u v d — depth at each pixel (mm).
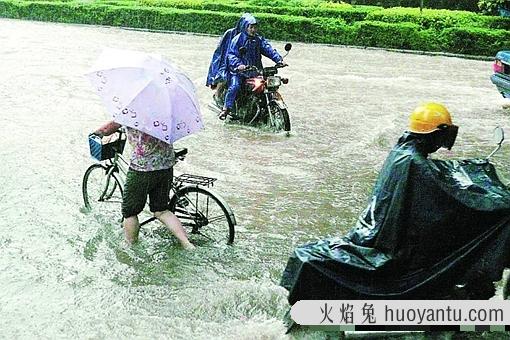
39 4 26750
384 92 13172
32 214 6098
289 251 5598
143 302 4652
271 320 4445
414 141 3971
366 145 9016
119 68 5211
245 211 6445
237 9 25594
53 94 11555
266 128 9781
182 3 26688
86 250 5434
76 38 20906
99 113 10289
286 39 22500
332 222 6305
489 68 17391
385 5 29453
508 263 3904
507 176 7938
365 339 4148
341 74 15383
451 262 3934
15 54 16281
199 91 12430
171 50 18594
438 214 3838
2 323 4301
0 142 8391
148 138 5203
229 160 8133
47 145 8352
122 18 25344
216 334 4258
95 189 6777
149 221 5707
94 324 4340
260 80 9625
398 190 3877
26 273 4988
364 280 3986
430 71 16469
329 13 23531
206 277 5062
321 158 8367
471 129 10289
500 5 21984
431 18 21156
